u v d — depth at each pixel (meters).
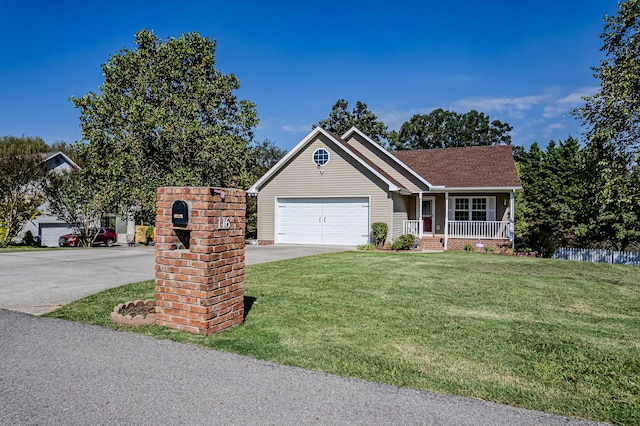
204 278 4.91
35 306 6.27
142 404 3.18
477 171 20.45
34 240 26.03
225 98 24.39
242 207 5.55
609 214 19.11
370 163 19.58
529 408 3.27
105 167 22.88
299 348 4.58
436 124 48.94
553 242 18.28
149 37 23.94
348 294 7.52
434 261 12.83
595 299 7.66
